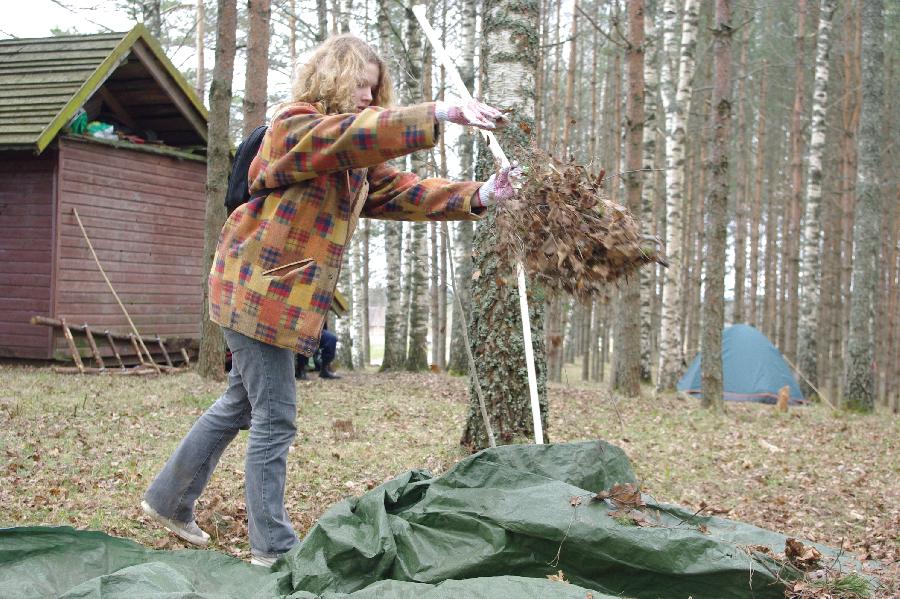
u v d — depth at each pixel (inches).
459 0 808.9
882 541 189.9
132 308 471.5
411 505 113.0
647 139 650.8
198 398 336.2
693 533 101.7
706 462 289.4
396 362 638.5
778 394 623.5
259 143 117.9
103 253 452.8
